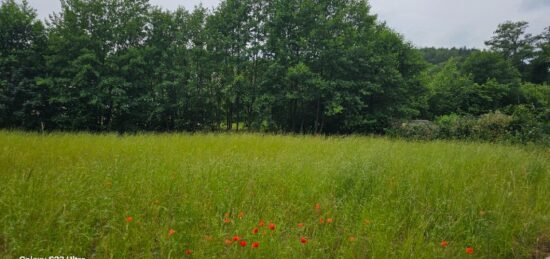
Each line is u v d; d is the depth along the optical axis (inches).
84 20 795.4
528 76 1824.6
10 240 106.8
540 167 220.4
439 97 1269.7
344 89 802.8
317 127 883.4
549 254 117.6
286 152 290.2
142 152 268.2
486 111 1222.3
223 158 233.0
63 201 129.3
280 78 793.6
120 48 837.2
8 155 231.9
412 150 299.1
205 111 872.3
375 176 181.6
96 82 770.8
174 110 840.9
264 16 842.8
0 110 730.8
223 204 139.7
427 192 163.8
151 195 148.1
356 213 139.3
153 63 821.9
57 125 789.9
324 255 108.1
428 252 106.5
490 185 175.9
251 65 840.9
